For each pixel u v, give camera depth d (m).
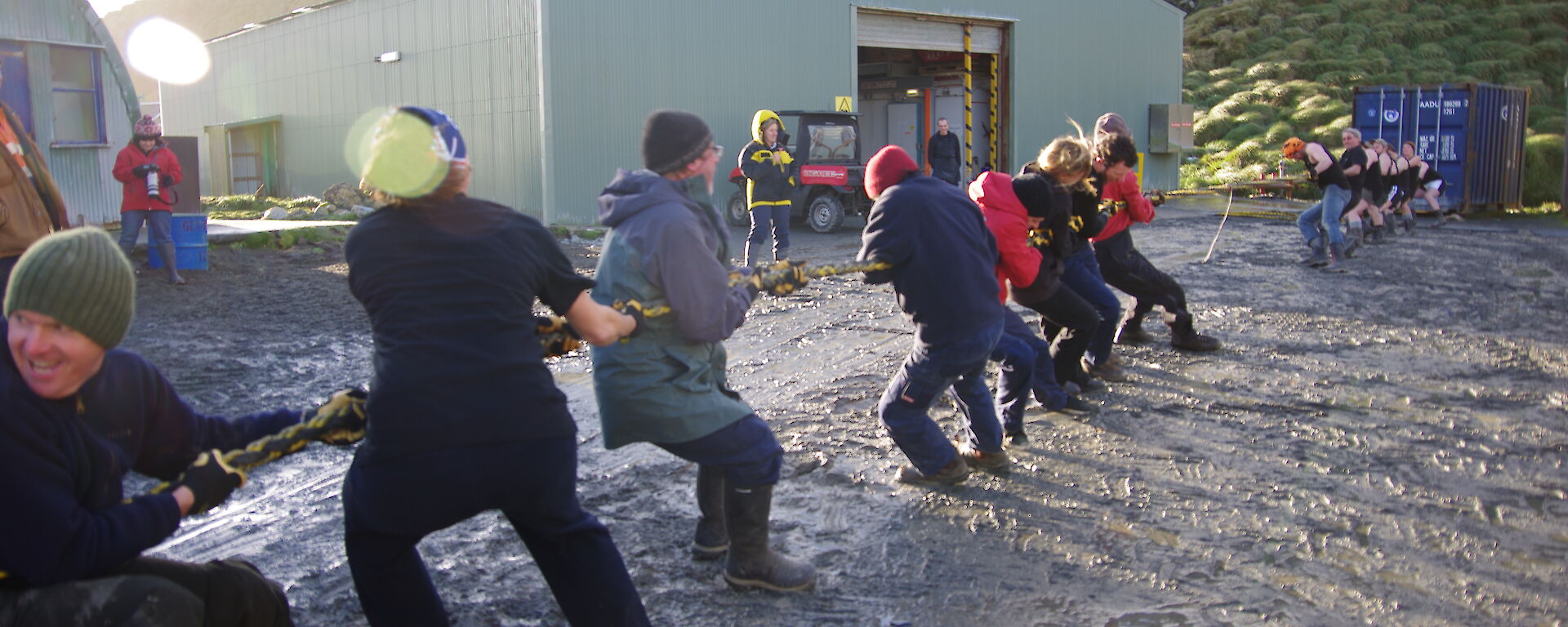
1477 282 11.15
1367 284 10.98
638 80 17.22
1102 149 6.59
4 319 2.08
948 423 5.71
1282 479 4.88
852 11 20.25
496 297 2.51
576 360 7.19
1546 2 38.62
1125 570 3.91
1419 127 21.41
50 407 2.07
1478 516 4.46
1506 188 22.20
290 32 22.09
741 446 3.38
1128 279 7.22
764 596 3.64
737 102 18.62
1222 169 28.36
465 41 17.58
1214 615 3.57
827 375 6.80
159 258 10.89
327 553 3.99
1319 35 37.16
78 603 2.11
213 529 4.20
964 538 4.18
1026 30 23.52
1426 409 6.09
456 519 2.56
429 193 2.47
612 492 4.60
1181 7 41.25
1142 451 5.27
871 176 4.40
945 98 24.12
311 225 14.40
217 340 7.61
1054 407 5.80
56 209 5.23
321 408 2.61
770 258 13.18
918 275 4.21
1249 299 9.93
